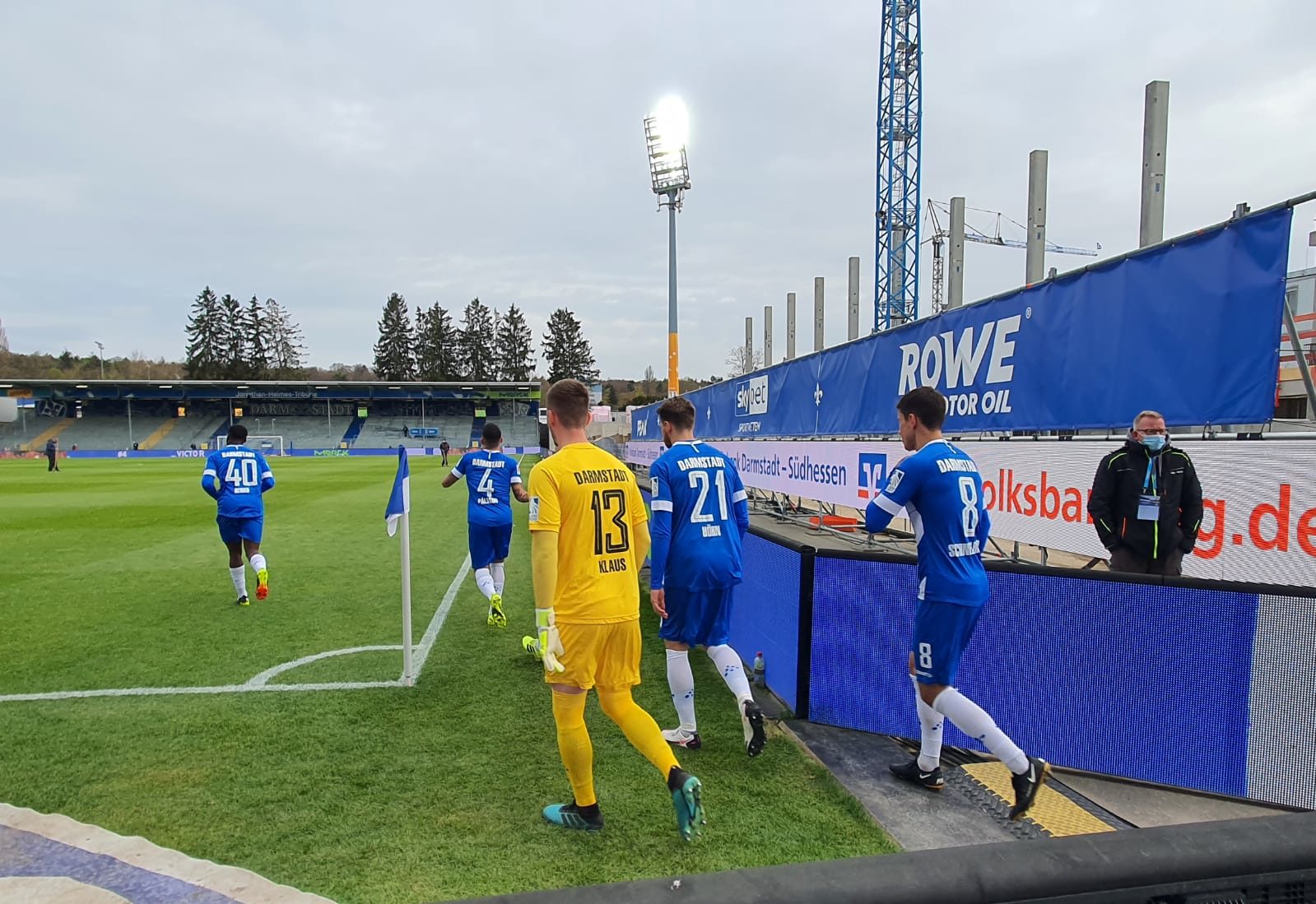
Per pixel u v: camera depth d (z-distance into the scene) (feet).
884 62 109.09
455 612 20.45
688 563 10.82
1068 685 10.37
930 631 9.08
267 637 17.71
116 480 81.56
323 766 10.41
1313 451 10.87
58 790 9.64
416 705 12.96
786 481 30.07
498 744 11.21
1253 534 11.85
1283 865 3.25
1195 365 12.53
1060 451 15.56
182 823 8.77
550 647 8.22
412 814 9.00
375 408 220.23
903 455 20.52
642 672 15.20
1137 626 9.89
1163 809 9.27
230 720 12.20
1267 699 9.05
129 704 12.96
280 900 7.11
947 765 10.62
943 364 20.04
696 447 11.42
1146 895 3.10
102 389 197.36
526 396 225.56
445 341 272.31
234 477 20.65
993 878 2.99
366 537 36.09
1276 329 11.23
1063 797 9.61
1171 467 12.76
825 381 27.61
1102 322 14.52
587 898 2.79
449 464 125.18
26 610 20.48
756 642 14.83
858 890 2.90
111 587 23.70
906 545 27.35
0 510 48.26
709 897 2.82
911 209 109.19
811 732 11.93
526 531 42.68
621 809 9.16
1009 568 10.69
